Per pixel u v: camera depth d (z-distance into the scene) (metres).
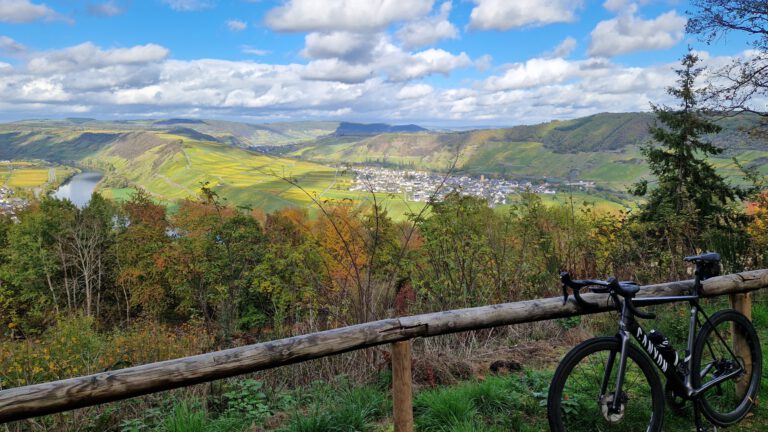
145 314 37.25
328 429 3.64
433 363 4.76
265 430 3.86
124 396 2.32
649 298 3.20
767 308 5.74
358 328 2.79
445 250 6.41
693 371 3.28
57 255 43.97
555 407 2.78
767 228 9.05
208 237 21.20
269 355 2.56
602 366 3.01
